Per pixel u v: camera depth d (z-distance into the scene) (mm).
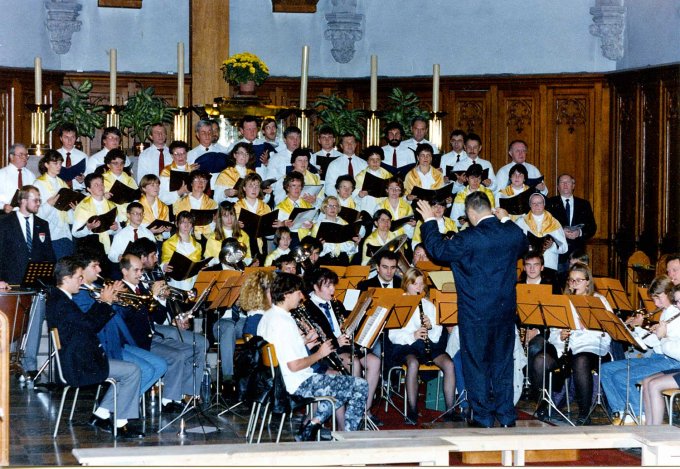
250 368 8125
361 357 9328
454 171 13133
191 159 13367
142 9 16578
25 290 10305
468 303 8367
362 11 16844
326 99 14930
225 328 10414
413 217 11688
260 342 8156
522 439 7121
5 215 10977
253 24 16734
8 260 10906
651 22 14508
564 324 8766
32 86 15352
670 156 13836
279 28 16828
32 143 13516
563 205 13016
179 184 11867
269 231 11133
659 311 8883
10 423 9219
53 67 16109
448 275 10422
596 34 15523
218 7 15195
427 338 9359
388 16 16734
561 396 10016
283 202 12039
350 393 8109
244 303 8922
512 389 8500
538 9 15938
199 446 6727
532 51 15961
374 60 13945
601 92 15219
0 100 14906
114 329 9039
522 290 8875
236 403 9977
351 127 14828
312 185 12039
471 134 13445
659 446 7109
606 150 15211
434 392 10219
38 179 11742
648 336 9094
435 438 7070
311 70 16891
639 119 14438
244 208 11656
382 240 11570
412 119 14781
